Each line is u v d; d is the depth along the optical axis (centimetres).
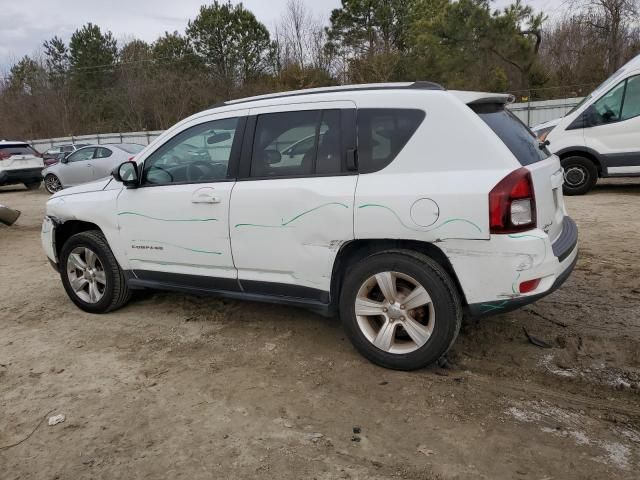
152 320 483
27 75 5012
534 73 2581
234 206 400
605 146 970
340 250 365
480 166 327
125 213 461
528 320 437
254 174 400
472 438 292
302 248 377
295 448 290
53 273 679
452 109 337
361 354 377
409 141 345
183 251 434
